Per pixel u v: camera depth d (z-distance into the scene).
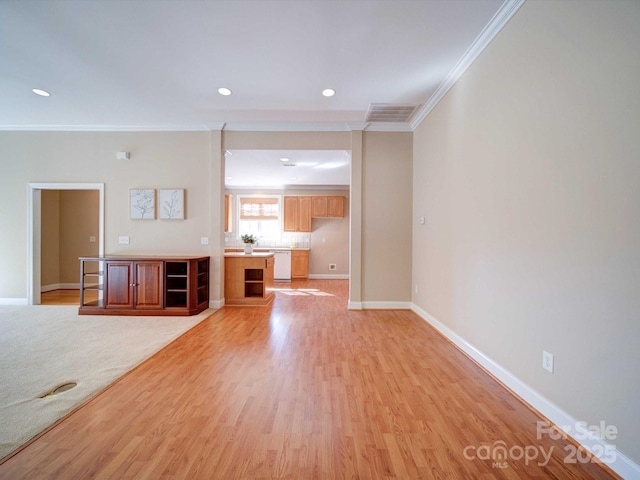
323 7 2.16
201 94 3.53
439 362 2.66
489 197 2.43
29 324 3.71
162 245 4.65
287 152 4.88
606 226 1.43
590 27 1.51
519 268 2.06
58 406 1.92
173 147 4.61
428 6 2.15
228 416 1.83
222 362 2.63
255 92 3.47
